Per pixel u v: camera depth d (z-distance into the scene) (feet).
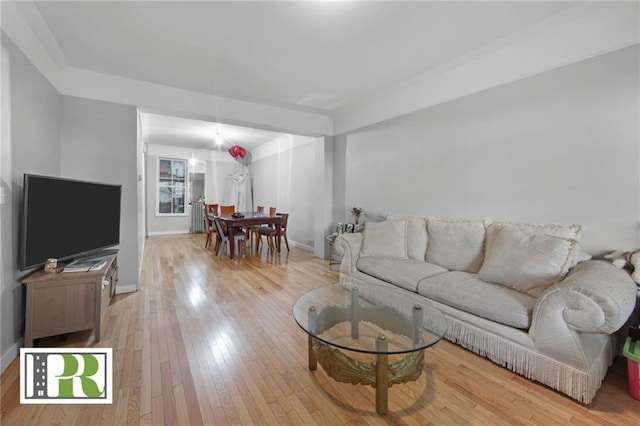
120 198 9.93
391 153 12.41
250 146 25.79
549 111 7.59
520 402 5.01
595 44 6.76
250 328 7.82
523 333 5.68
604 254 6.73
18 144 6.59
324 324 5.92
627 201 6.43
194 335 7.38
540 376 5.43
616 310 4.60
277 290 10.94
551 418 4.65
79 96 9.77
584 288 4.88
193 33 7.73
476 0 6.38
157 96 11.10
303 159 20.07
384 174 12.79
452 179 9.98
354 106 13.88
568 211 7.30
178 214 26.08
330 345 5.13
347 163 14.99
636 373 5.02
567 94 7.25
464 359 6.34
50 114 8.57
